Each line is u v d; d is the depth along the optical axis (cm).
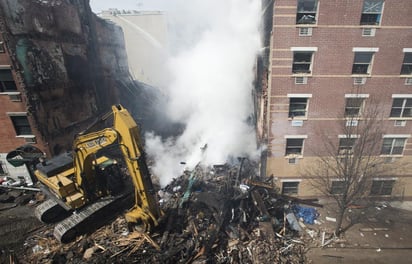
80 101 2464
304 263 1345
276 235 1470
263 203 1596
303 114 1703
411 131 1684
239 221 1455
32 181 1945
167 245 1226
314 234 1566
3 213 1602
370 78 1565
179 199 1596
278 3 1422
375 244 1503
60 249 1252
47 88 1986
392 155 1762
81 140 1233
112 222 1435
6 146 1919
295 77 1577
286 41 1498
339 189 1848
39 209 1450
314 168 1816
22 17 1761
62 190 1316
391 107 1633
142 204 1225
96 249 1228
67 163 1477
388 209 1822
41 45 1930
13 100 1792
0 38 1642
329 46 1498
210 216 1451
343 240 1530
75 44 2434
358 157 1512
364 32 1462
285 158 1809
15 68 1716
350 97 1609
